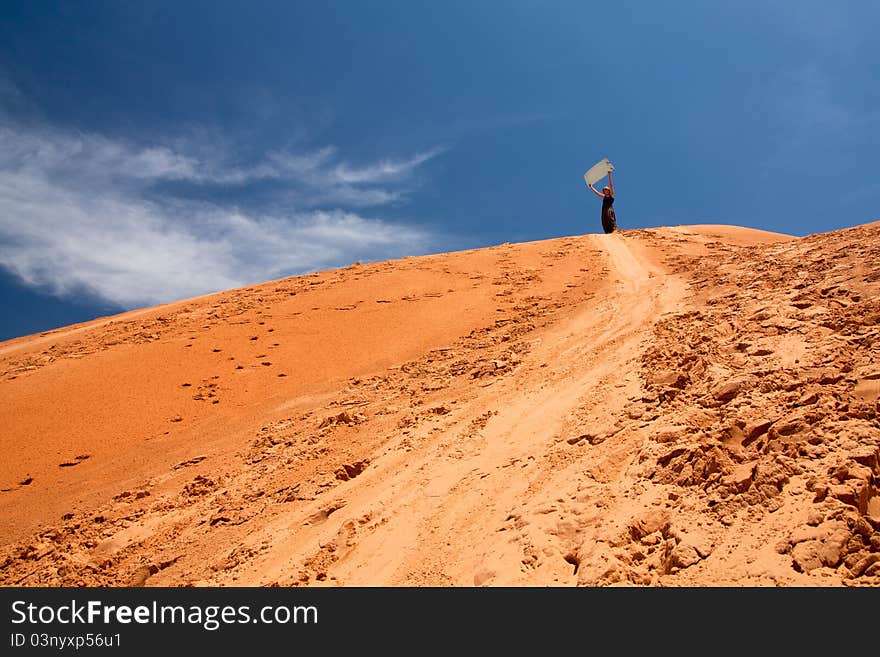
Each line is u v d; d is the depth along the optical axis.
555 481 8.15
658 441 7.81
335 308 23.53
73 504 12.55
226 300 27.20
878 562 5.07
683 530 6.21
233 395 17.22
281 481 11.46
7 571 10.39
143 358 20.19
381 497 9.48
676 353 10.62
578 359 13.20
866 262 11.40
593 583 5.95
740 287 13.88
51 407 17.28
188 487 12.16
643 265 24.27
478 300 22.59
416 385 15.00
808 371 8.02
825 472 6.11
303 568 8.16
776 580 5.29
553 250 30.22
